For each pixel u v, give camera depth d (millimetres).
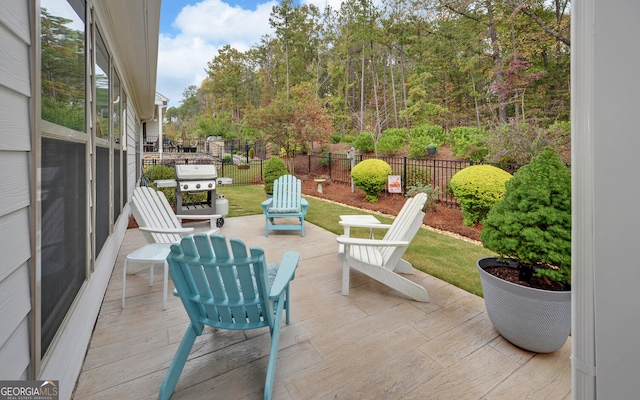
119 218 3824
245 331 2068
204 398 1478
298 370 1678
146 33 3324
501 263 2184
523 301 1754
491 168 5035
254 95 31875
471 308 2387
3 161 922
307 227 5148
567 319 1717
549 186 1813
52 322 1307
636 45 776
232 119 30609
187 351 1599
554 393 1535
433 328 2104
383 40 16734
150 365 1713
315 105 12906
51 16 1419
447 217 5664
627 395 828
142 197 3322
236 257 1422
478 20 11656
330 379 1614
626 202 812
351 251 2838
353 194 8555
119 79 3867
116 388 1537
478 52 12750
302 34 23828
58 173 1427
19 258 1009
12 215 973
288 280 1713
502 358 1800
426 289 2721
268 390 1423
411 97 16078
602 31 840
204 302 1554
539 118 9180
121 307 2369
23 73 1049
